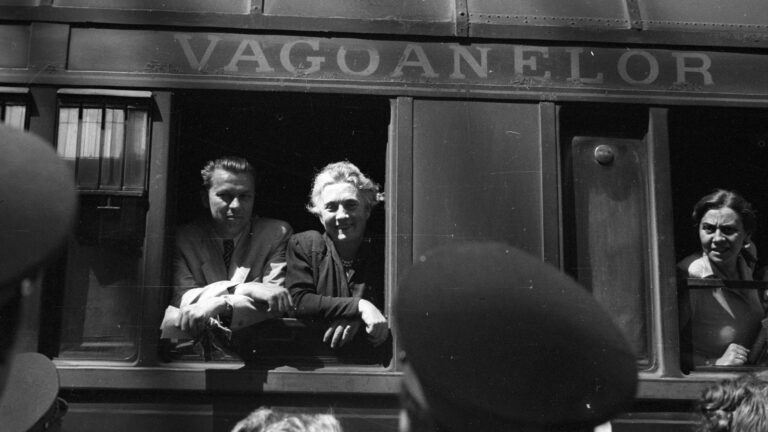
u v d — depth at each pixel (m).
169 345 3.18
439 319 0.87
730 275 3.53
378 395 3.12
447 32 3.40
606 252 3.39
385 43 3.38
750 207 3.58
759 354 3.48
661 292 3.34
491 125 3.36
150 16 3.30
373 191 3.39
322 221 3.33
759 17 3.57
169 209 3.21
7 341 0.65
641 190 3.45
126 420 3.04
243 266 3.29
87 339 3.10
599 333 0.88
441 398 0.86
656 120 3.45
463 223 3.27
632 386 0.88
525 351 0.87
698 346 3.46
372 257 3.34
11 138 0.69
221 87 3.28
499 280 0.88
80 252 3.15
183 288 3.22
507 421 0.85
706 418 2.01
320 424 1.70
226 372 3.09
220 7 3.35
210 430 3.07
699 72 3.50
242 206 3.34
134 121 3.23
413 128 3.32
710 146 3.76
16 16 3.25
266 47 3.34
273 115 3.41
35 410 2.06
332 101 3.34
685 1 3.57
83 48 3.26
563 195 3.41
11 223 0.67
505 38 3.42
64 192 0.68
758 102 3.49
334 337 3.17
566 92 3.41
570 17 3.48
